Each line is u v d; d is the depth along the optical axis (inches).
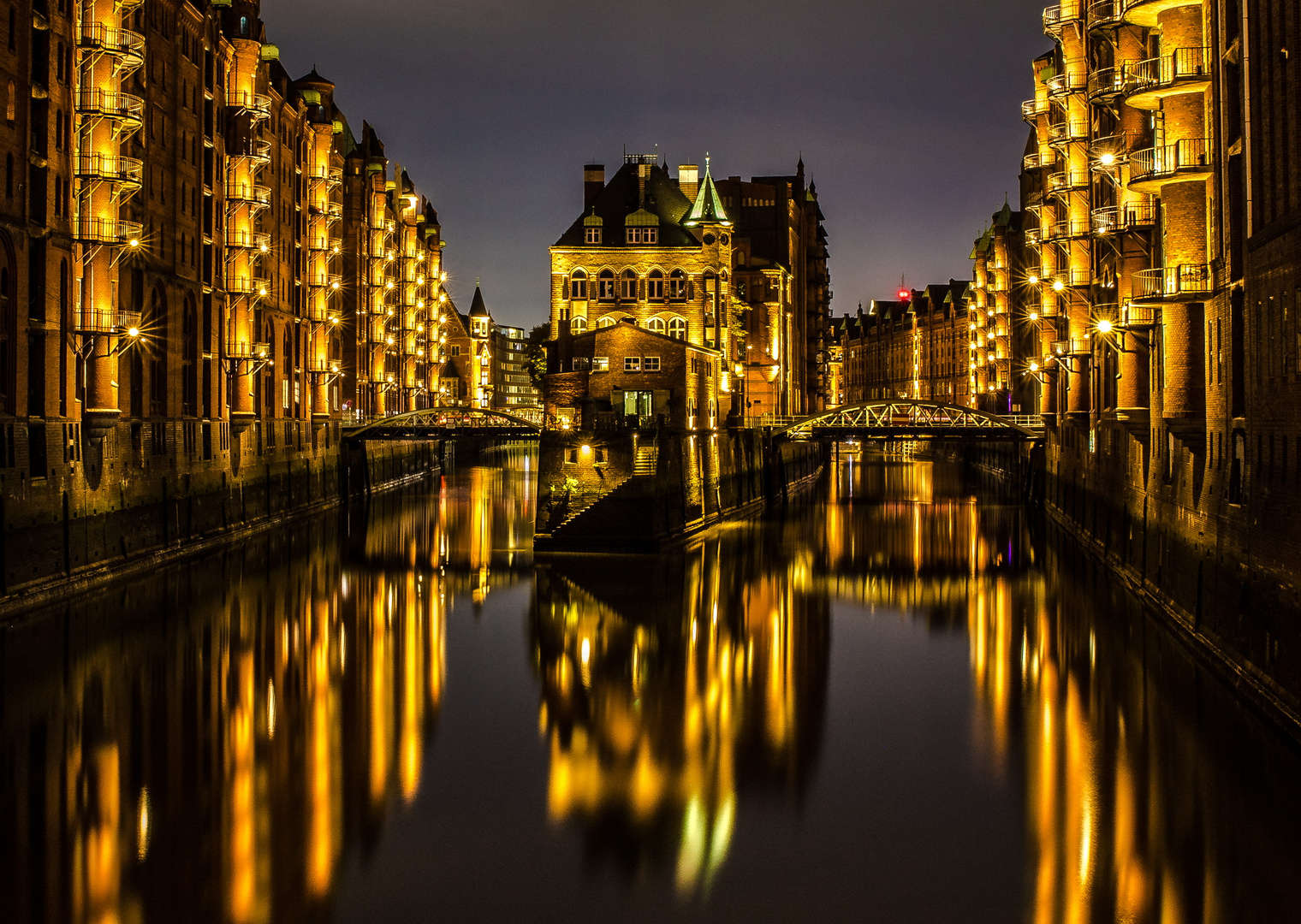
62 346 1731.1
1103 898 786.8
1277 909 768.9
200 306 2379.4
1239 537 1200.2
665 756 1070.4
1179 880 810.8
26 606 1550.2
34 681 1278.3
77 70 1800.0
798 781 1005.2
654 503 2229.3
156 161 2154.3
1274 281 1101.1
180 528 2182.6
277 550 2324.1
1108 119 2092.8
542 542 2251.5
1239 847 863.1
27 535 1565.0
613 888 807.1
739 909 778.2
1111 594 1824.6
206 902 782.5
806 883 813.9
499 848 870.4
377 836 888.9
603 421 2235.5
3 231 1551.4
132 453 1972.2
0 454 1501.0
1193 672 1310.3
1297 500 1013.8
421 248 5221.5
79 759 1045.2
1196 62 1414.9
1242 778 986.1
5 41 1581.0
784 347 4500.5
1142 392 1790.1
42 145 1689.2
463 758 1063.6
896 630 1600.6
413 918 765.3
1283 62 1112.8
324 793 973.2
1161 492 1601.9
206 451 2400.3
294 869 831.7
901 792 976.3
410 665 1396.4
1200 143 1403.8
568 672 1368.1
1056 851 859.4
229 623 1603.1
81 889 796.6
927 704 1230.3
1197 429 1412.4
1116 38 1790.1
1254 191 1187.9
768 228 4800.7
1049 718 1168.8
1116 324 1771.7
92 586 1755.7
